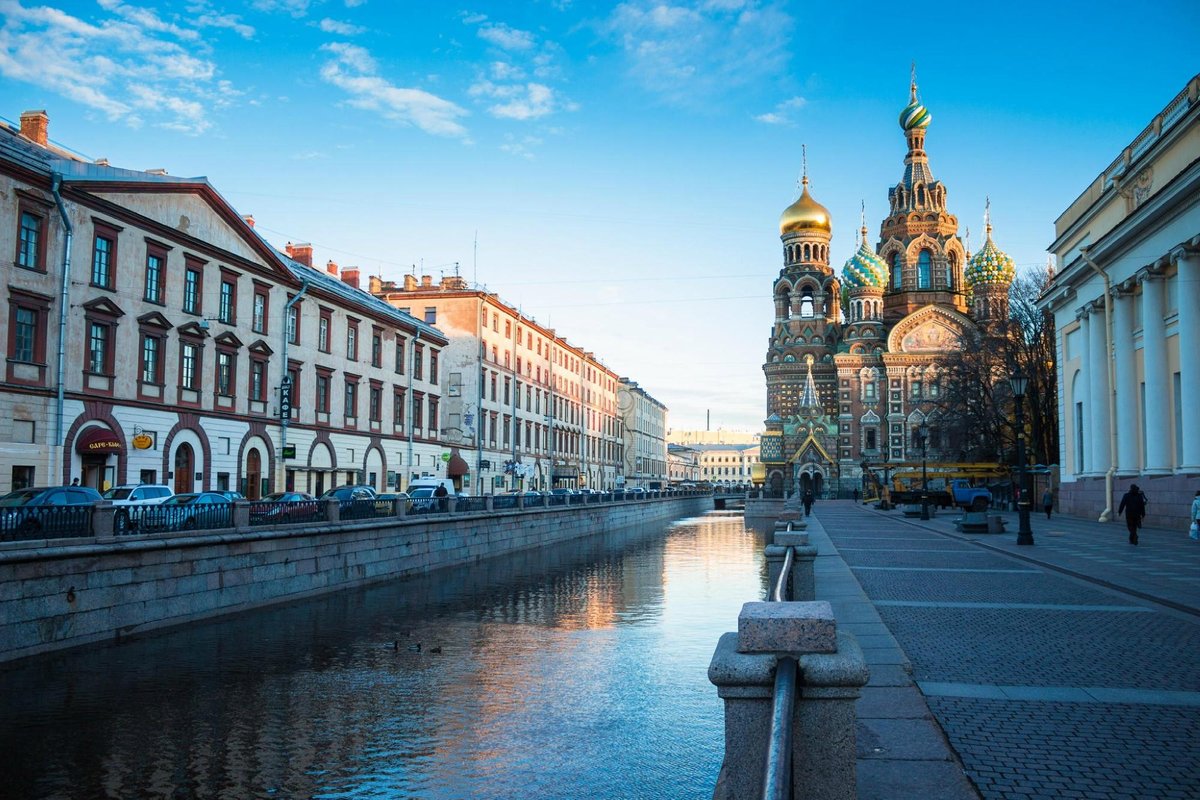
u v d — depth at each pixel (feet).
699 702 50.24
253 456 146.10
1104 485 151.23
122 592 66.23
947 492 234.17
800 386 417.90
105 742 43.16
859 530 137.18
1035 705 31.14
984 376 239.91
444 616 81.10
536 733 44.45
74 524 62.64
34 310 106.52
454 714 47.85
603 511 222.28
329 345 167.73
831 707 17.31
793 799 17.07
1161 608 53.01
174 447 127.65
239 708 49.14
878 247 424.46
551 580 110.93
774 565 52.60
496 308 249.55
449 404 233.76
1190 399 117.50
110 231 116.98
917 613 51.16
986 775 24.30
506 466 254.88
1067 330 175.52
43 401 106.73
